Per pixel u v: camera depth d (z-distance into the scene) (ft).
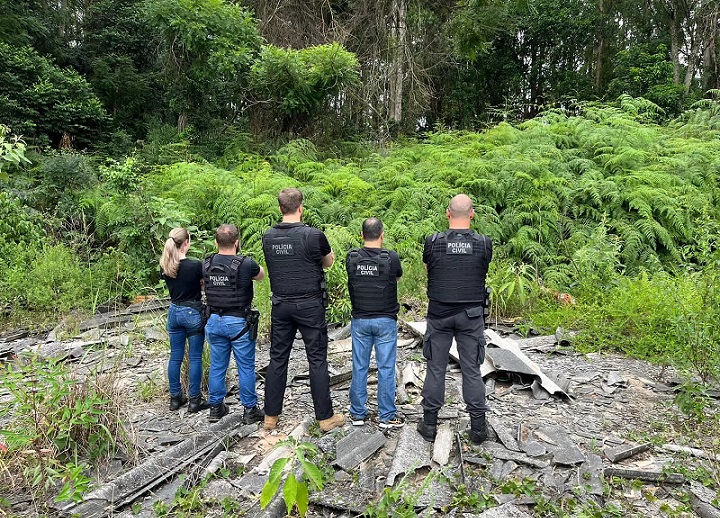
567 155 34.14
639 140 34.58
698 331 12.98
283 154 41.86
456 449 11.29
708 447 11.39
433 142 44.73
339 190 34.30
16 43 50.31
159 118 58.39
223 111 52.95
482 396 11.44
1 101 42.19
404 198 30.99
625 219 28.84
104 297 24.81
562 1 72.33
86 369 16.67
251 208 30.25
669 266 26.58
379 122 54.39
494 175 31.40
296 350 18.76
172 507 9.52
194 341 13.43
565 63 77.00
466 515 8.94
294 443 8.30
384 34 54.39
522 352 17.13
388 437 12.04
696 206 27.99
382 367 12.32
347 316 21.54
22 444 10.27
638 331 17.84
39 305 22.99
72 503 9.38
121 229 27.53
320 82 47.14
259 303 20.43
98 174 39.09
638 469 10.37
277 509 9.24
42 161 36.58
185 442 11.60
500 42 72.23
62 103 46.06
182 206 30.68
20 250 25.94
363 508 9.32
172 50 48.08
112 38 60.75
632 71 56.75
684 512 9.09
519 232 27.84
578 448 11.17
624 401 13.84
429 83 62.34
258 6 54.08
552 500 9.41
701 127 38.96
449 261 11.50
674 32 64.49
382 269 11.96
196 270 13.33
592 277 22.08
